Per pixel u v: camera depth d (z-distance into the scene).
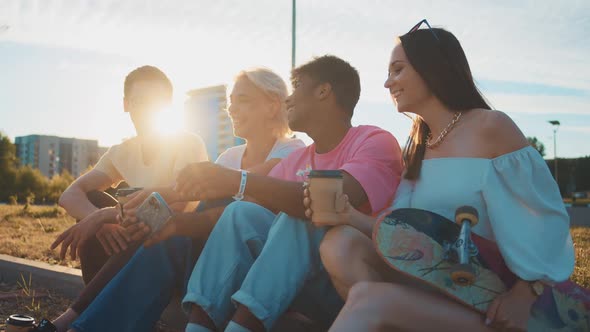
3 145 63.97
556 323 1.69
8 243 6.55
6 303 3.83
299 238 2.09
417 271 1.68
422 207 2.04
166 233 2.37
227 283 2.13
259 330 2.00
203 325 2.12
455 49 2.08
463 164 1.98
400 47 2.15
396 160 2.37
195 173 2.23
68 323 2.48
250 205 2.27
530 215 1.83
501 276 1.85
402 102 2.15
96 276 2.53
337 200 1.86
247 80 3.23
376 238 1.74
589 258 5.09
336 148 2.54
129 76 3.40
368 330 1.54
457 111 2.08
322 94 2.52
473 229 1.90
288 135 3.32
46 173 151.00
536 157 1.87
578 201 58.38
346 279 1.80
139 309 2.34
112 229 2.48
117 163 3.43
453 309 1.62
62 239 2.59
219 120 61.66
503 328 1.62
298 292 2.08
